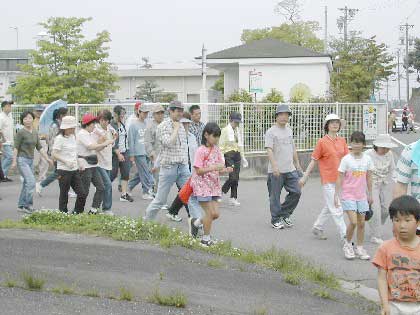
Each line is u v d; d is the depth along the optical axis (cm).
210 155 880
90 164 1064
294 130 1872
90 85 3750
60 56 3659
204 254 802
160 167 1033
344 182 895
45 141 1434
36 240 809
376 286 762
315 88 3170
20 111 1878
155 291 647
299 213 1266
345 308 664
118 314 586
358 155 895
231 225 1117
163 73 6178
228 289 687
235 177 1332
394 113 5016
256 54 3209
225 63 3238
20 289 632
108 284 667
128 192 1393
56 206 1274
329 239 1021
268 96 2605
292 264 792
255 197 1478
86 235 853
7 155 1519
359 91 4434
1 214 1158
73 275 687
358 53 4606
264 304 649
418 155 578
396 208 473
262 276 739
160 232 868
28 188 1167
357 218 887
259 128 1825
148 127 1277
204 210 884
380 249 484
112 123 1336
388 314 476
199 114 1304
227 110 1797
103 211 1150
